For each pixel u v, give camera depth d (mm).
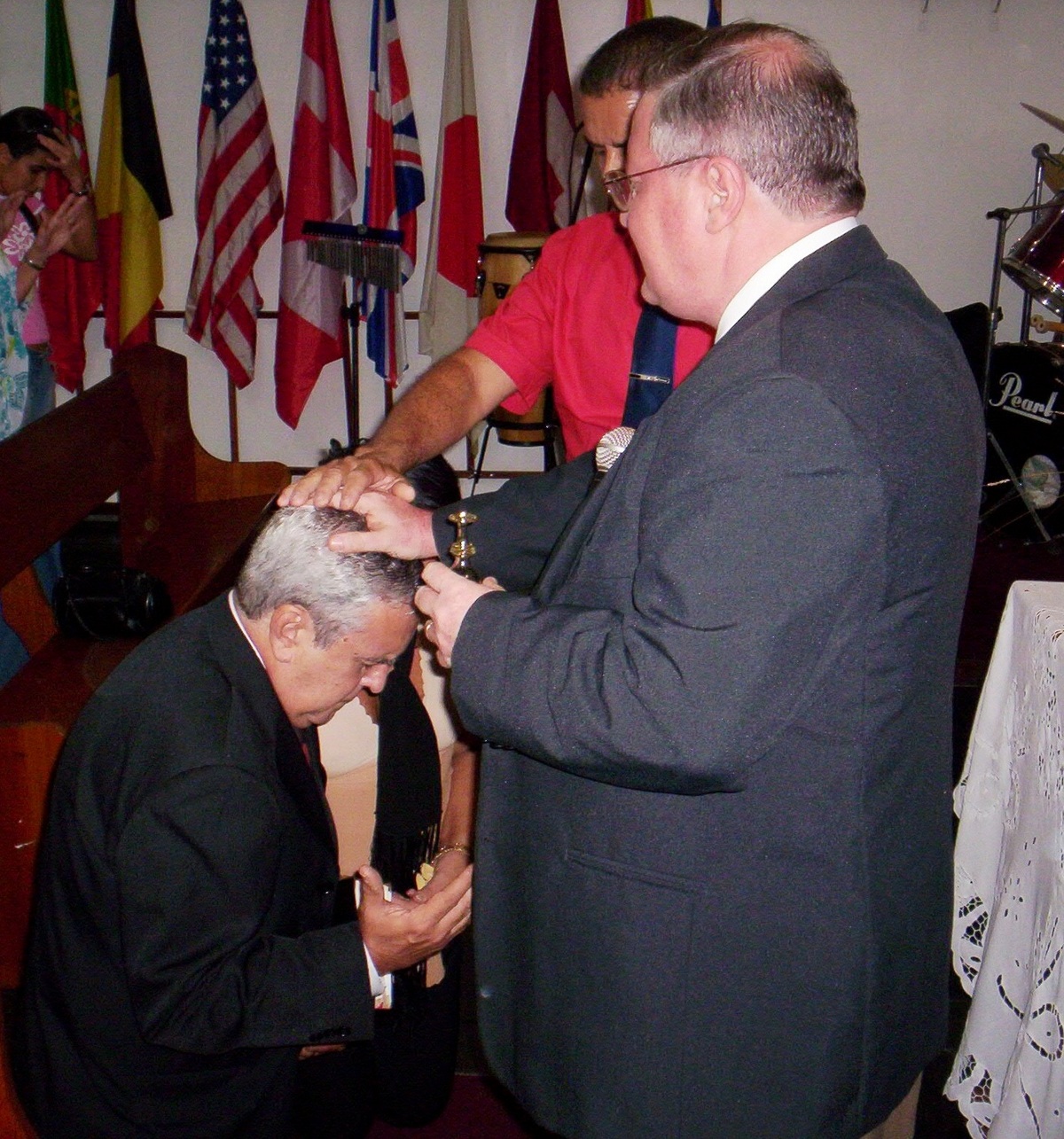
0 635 2379
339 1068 1418
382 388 4270
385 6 3672
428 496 1556
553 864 1028
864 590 849
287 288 3844
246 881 1057
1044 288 3205
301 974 1106
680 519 840
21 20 3924
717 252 936
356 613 1068
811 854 930
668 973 967
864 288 913
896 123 4012
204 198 3828
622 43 1478
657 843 955
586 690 883
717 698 815
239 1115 1214
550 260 1778
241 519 3000
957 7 3891
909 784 974
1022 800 1512
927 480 863
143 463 2689
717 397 852
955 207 4090
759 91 881
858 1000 956
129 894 1032
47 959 1173
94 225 3654
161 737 1054
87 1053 1165
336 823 1398
